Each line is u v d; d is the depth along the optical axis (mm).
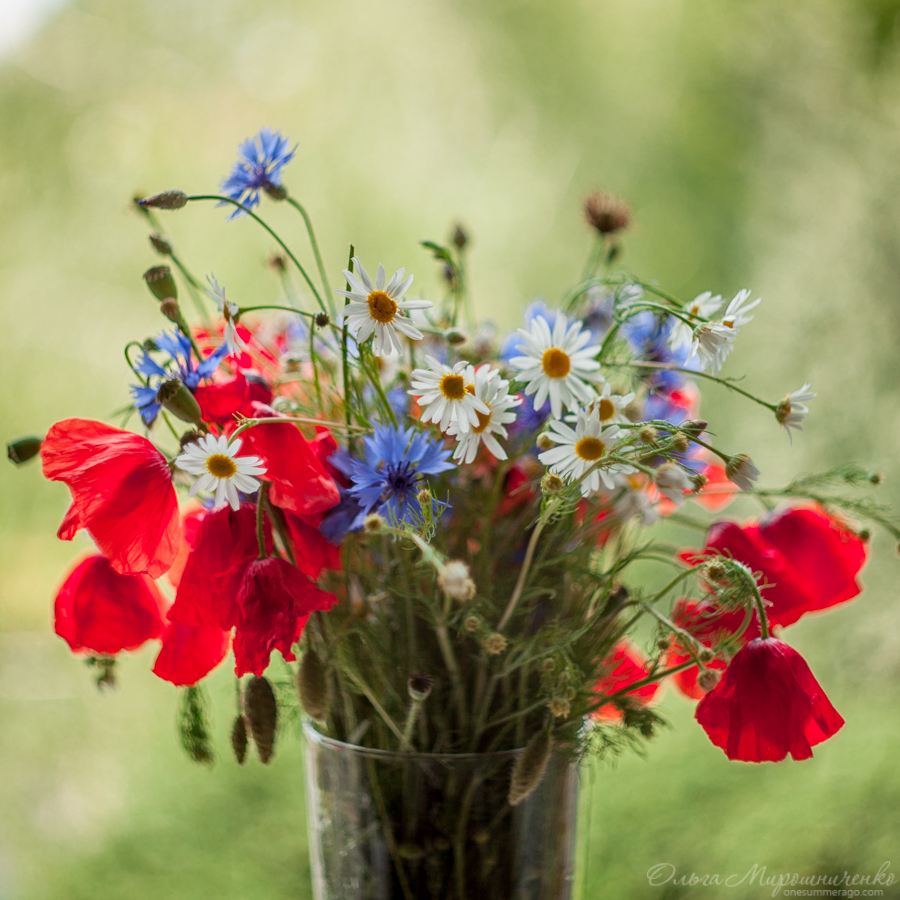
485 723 1391
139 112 4926
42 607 4469
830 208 4297
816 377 4047
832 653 3799
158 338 1372
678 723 3396
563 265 5535
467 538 1404
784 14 4988
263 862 2891
